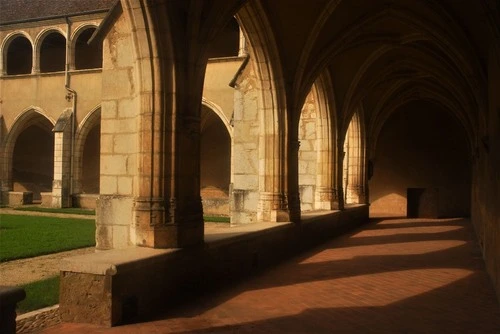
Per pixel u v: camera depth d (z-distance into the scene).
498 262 6.33
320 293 6.61
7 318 3.20
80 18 25.12
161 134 6.27
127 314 5.21
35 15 26.09
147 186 6.27
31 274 8.62
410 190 19.55
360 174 18.12
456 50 10.02
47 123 28.61
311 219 11.29
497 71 6.26
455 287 7.07
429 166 21.39
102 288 5.04
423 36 12.36
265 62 10.13
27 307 6.31
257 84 10.41
